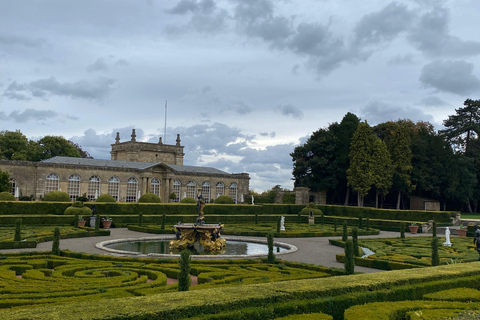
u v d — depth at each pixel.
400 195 92.75
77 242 37.50
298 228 55.66
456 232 54.34
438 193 86.62
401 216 66.62
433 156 87.06
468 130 100.50
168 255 29.27
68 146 104.75
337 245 39.50
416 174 84.69
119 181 79.88
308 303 12.26
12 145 94.38
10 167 68.81
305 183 91.50
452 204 97.88
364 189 81.44
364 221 64.06
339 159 88.88
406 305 12.93
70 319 9.07
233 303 11.23
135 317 9.67
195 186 90.62
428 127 103.31
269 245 26.59
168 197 85.50
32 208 53.09
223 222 63.31
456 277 16.89
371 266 27.67
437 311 12.48
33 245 33.22
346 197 91.31
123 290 17.30
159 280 19.42
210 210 67.62
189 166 95.81
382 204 92.81
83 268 23.11
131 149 95.69
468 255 32.03
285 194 94.81
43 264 24.48
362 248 37.22
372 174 81.38
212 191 92.88
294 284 13.61
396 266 26.45
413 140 87.31
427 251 34.66
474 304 13.33
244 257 29.12
